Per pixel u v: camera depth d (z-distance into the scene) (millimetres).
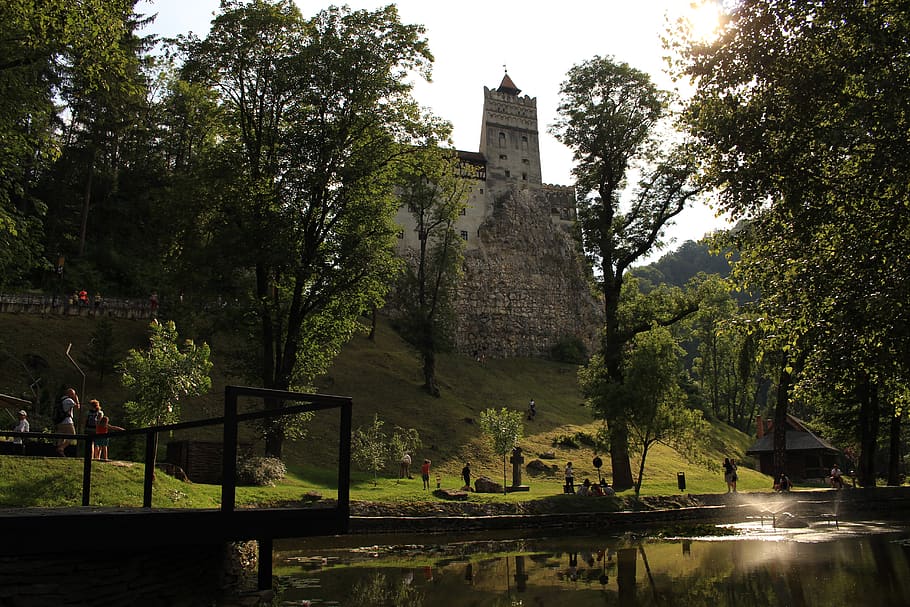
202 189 30312
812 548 19984
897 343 15688
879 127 14992
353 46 31156
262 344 32969
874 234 15961
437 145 33781
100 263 57781
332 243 32250
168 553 10078
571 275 99312
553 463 48188
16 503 14133
